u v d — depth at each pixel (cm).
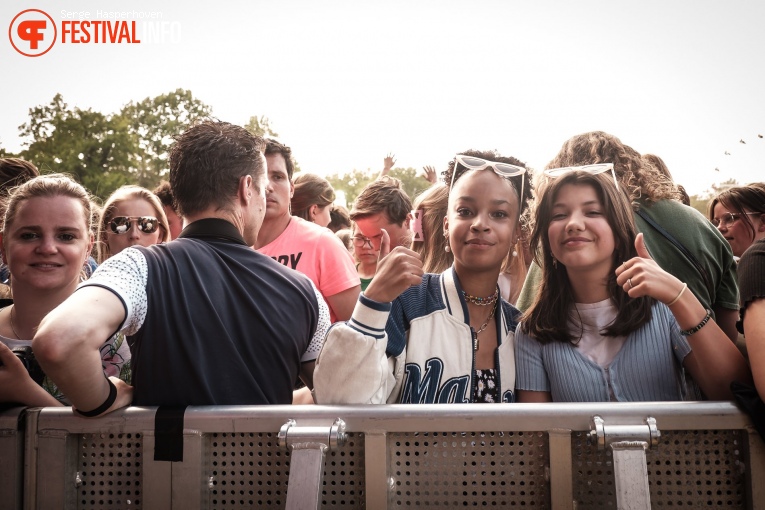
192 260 167
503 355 192
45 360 136
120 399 155
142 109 4291
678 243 230
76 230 207
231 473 153
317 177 486
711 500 147
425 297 190
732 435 147
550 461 145
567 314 191
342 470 151
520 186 194
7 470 154
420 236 292
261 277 173
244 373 161
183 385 158
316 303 182
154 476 151
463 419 147
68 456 154
